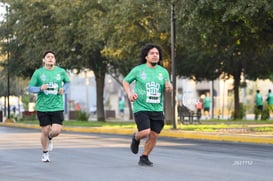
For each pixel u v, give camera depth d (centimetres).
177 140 2972
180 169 1614
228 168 1644
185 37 3588
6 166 1733
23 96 8075
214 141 2894
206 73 5762
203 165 1720
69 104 9350
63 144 2619
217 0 2827
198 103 5772
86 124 4731
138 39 4078
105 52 4434
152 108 1580
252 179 1413
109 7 4131
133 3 3756
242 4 2728
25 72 6006
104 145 2552
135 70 1572
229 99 9462
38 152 2208
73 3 4703
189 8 3003
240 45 3709
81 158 1947
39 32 5206
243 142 2809
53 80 1778
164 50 4250
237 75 5762
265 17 2961
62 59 5147
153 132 1620
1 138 3138
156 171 1568
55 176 1499
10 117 6512
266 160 1878
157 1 3647
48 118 1802
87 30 4581
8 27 5619
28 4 5234
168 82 1595
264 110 5453
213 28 3173
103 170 1603
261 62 5453
